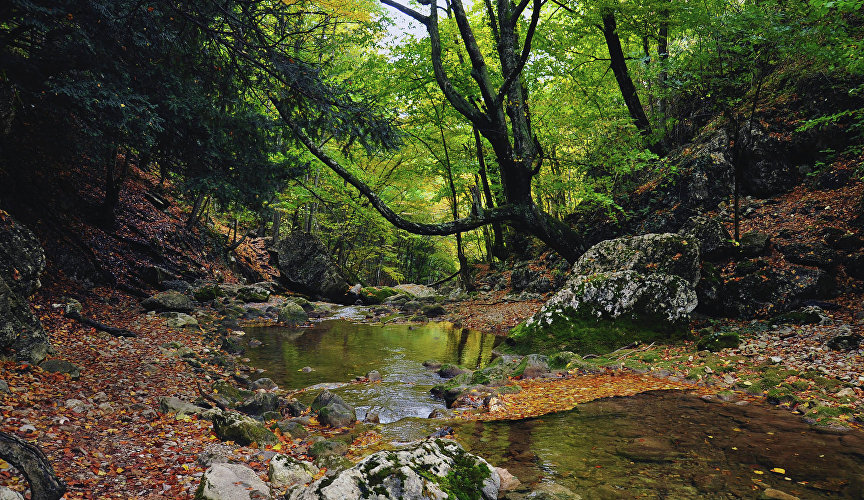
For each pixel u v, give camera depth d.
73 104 7.90
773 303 9.62
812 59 12.98
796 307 9.38
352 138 8.10
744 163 13.56
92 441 4.34
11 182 11.28
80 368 6.55
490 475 3.77
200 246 19.16
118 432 4.66
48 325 8.10
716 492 3.71
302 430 5.54
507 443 4.97
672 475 4.05
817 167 12.58
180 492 3.57
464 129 18.67
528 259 21.19
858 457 4.32
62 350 7.14
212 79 8.99
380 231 26.36
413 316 16.92
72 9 7.32
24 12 7.17
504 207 12.45
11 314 6.12
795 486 3.78
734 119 13.91
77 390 5.66
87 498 3.29
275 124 10.03
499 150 12.10
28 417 4.52
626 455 4.54
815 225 10.85
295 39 8.63
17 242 7.49
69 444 4.16
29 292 7.46
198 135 9.96
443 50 14.84
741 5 11.86
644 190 15.73
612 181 15.62
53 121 9.95
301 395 7.40
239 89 9.36
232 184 10.45
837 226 10.44
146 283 13.98
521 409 6.23
